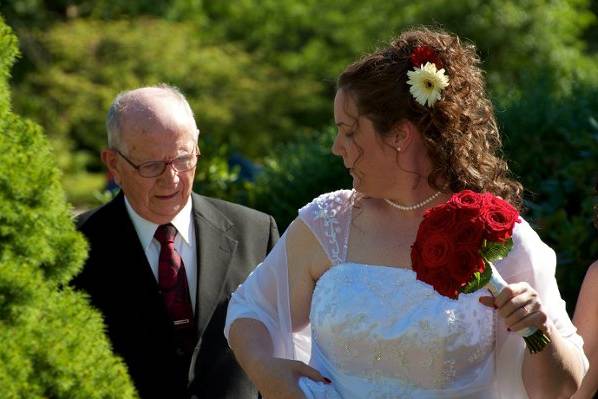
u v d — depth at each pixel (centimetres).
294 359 473
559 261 735
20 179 415
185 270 596
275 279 470
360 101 424
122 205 603
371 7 2503
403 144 426
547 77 1029
